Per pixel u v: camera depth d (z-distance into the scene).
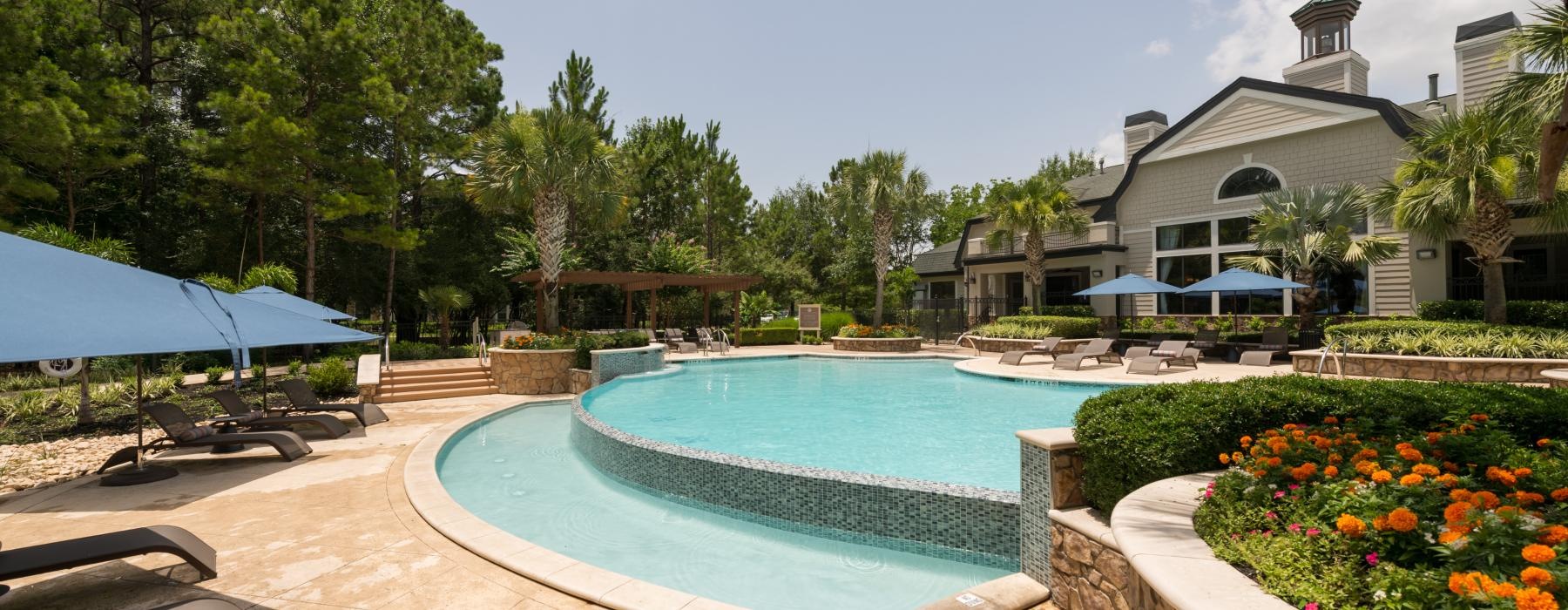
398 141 24.52
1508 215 13.62
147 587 4.45
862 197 27.89
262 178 19.14
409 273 26.33
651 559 5.57
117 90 17.67
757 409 11.98
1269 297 21.16
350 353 19.94
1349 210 17.47
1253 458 3.85
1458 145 13.64
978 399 12.95
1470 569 2.45
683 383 15.55
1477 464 3.68
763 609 4.60
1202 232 22.55
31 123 15.20
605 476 8.23
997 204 23.88
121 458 7.48
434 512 5.94
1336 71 22.00
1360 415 4.69
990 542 5.39
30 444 9.23
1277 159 20.78
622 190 28.75
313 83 20.59
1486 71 17.58
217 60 20.48
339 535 5.48
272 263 21.00
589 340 15.94
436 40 23.62
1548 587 2.14
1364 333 14.74
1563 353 11.87
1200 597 2.53
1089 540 3.92
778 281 41.53
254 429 9.66
